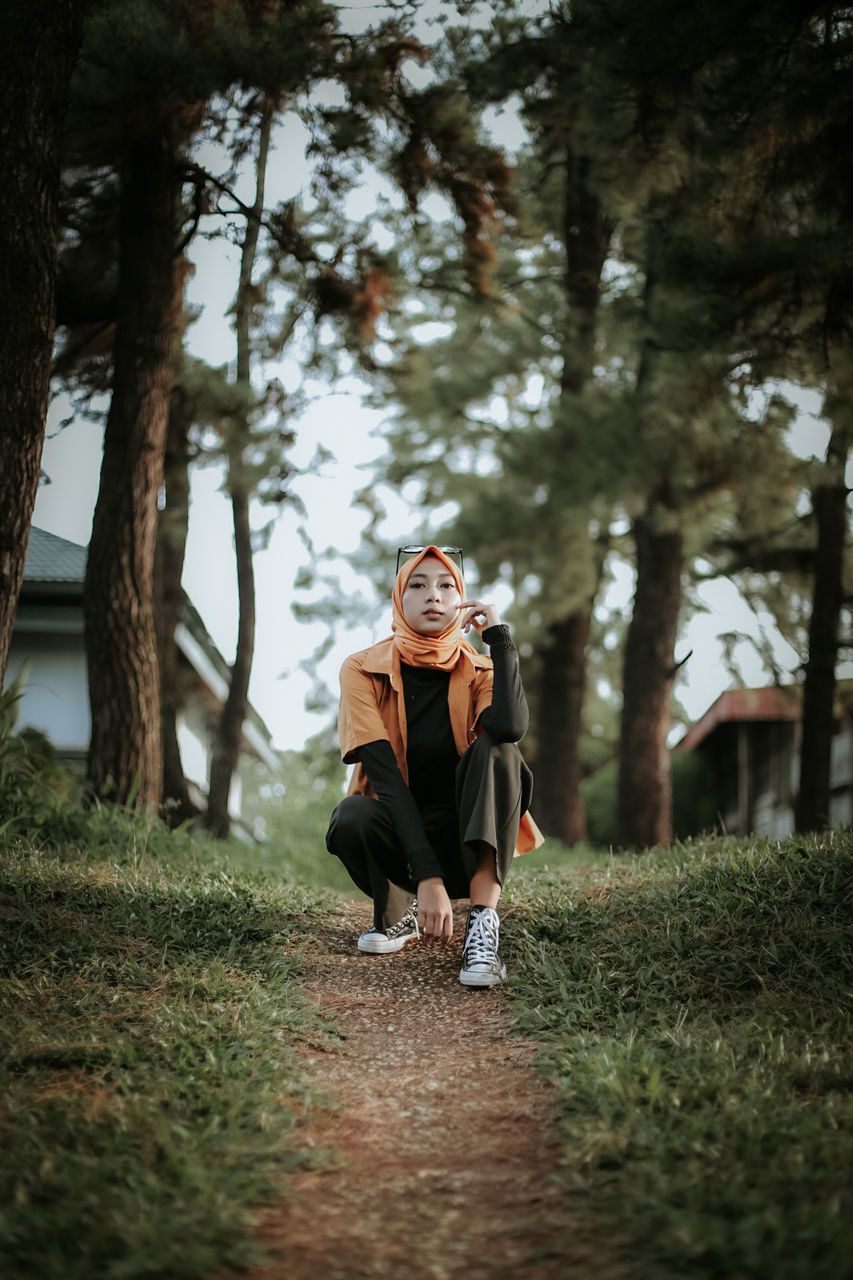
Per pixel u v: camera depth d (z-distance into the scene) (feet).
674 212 24.76
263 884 16.89
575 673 49.21
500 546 45.80
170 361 26.32
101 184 29.89
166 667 40.32
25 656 46.01
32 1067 9.17
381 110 27.91
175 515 39.55
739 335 23.52
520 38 29.55
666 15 20.76
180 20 24.36
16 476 17.48
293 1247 6.64
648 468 36.22
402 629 12.60
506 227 34.53
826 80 19.80
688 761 75.00
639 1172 7.22
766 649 47.57
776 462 35.06
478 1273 6.33
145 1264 5.95
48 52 17.37
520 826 12.78
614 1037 10.12
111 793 24.22
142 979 11.51
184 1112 8.48
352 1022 11.28
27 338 17.38
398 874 12.83
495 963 11.76
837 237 21.54
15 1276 5.89
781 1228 6.25
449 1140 8.46
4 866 15.05
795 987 11.30
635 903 14.14
